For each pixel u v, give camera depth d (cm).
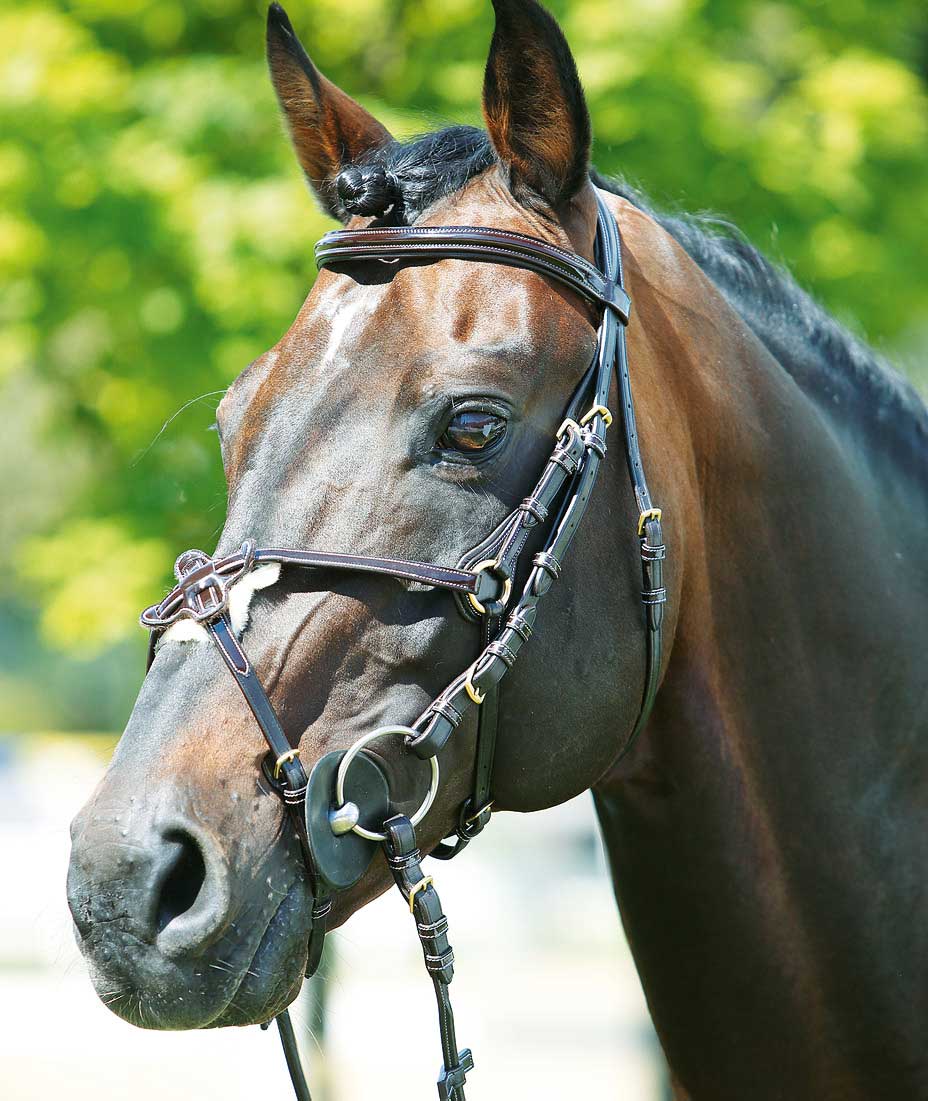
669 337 319
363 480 266
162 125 727
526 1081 1157
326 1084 809
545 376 279
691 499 315
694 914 328
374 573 263
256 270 691
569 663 281
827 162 740
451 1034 264
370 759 262
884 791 335
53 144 724
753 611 326
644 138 708
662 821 327
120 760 254
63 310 747
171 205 703
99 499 787
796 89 786
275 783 256
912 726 339
